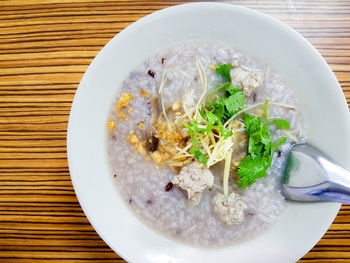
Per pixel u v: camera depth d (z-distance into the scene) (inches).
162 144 8.3
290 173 8.3
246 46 8.6
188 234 8.4
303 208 8.1
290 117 8.5
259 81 8.3
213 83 8.6
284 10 9.2
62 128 9.0
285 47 8.2
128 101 8.6
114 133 8.7
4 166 8.9
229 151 7.9
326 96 8.0
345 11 9.2
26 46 9.2
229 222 8.2
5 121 9.0
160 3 9.2
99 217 8.0
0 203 8.8
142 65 8.7
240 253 8.2
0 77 9.1
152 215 8.5
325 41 9.1
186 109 8.2
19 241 8.7
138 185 8.6
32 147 8.9
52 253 8.7
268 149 7.9
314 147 8.2
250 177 7.8
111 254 8.7
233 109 7.9
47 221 8.8
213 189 8.4
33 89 9.1
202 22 8.3
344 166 7.7
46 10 9.2
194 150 7.8
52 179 8.9
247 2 9.3
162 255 8.2
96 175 8.3
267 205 8.4
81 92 8.0
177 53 8.8
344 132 7.8
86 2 9.2
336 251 8.6
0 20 9.2
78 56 9.2
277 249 8.1
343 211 8.7
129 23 9.2
